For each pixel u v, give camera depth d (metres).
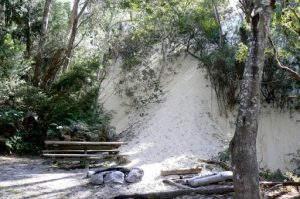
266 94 14.07
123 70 18.45
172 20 17.02
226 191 6.20
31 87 12.06
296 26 8.27
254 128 4.69
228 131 13.73
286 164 12.80
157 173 8.02
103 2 18.27
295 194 6.28
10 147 11.12
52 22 17.30
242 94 4.77
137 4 17.41
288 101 13.88
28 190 6.28
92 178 6.95
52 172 8.24
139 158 10.11
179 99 15.18
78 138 11.78
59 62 13.80
